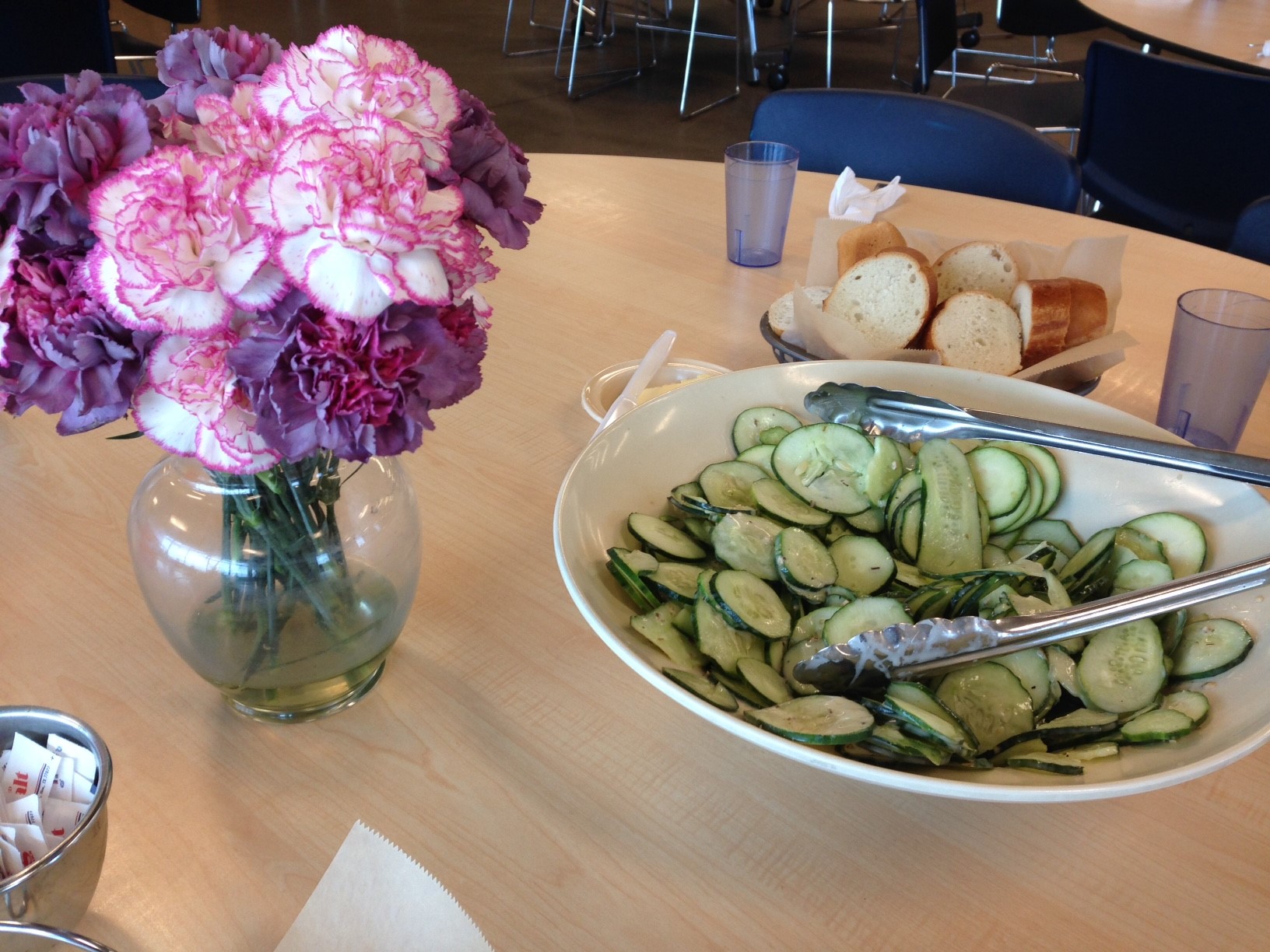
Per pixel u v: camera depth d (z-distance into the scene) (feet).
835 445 2.46
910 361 3.03
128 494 2.78
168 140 1.54
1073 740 1.85
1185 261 4.19
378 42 1.55
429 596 2.48
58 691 2.17
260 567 1.85
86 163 1.40
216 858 1.83
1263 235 4.52
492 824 1.91
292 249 1.38
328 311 1.38
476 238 1.61
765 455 2.53
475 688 2.22
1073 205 4.94
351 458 1.54
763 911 1.77
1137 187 6.93
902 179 5.43
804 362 2.75
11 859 1.56
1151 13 7.92
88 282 1.37
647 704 2.20
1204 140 6.34
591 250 4.33
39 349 1.44
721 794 1.99
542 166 5.25
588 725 2.14
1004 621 1.91
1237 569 1.88
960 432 2.41
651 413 2.53
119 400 1.49
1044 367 3.09
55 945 1.57
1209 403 2.95
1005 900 1.79
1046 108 9.12
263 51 1.66
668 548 2.23
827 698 1.86
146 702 2.15
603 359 3.48
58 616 2.36
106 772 1.63
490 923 1.73
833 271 3.85
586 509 2.26
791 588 2.12
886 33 18.58
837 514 2.39
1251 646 1.91
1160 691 1.92
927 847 1.89
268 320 1.46
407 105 1.47
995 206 4.66
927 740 1.75
